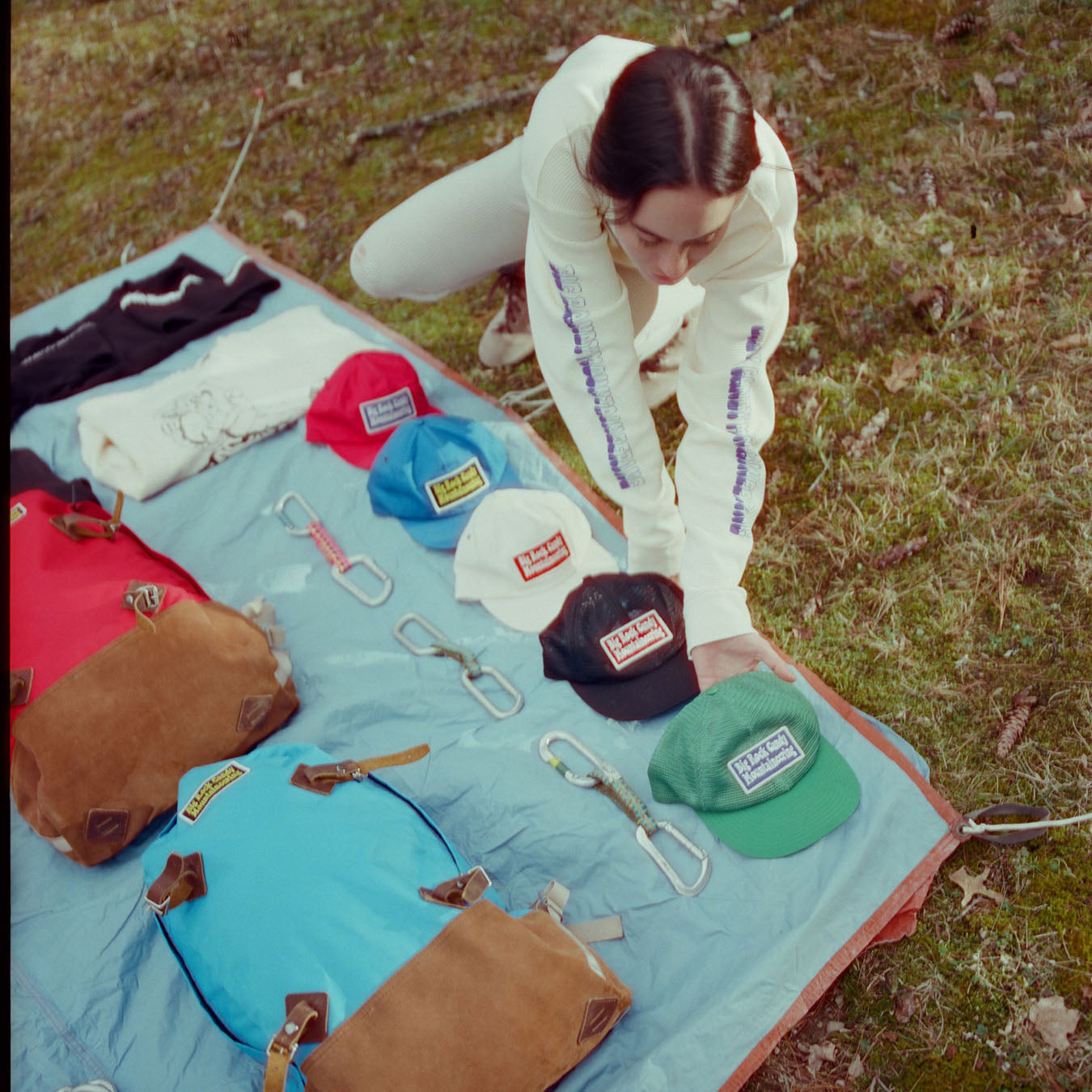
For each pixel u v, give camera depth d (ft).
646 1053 6.18
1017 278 9.91
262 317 11.07
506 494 8.43
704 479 6.49
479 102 13.47
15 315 12.76
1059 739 7.32
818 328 10.15
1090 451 8.64
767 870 6.73
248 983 5.66
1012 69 11.43
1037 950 6.47
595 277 6.03
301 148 14.05
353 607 8.68
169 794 7.26
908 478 8.93
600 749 7.46
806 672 7.64
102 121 15.93
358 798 6.43
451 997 5.49
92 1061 6.58
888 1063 6.28
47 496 8.60
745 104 4.77
